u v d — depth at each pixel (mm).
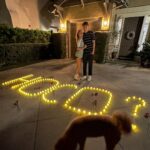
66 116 2533
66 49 9695
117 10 9094
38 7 9875
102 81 4641
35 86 4094
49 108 2826
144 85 4305
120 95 3525
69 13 8945
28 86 4090
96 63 8000
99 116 1485
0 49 6410
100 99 3270
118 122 1405
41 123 2311
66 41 9516
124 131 1394
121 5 7996
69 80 4691
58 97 3352
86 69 4625
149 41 7602
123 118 1412
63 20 9406
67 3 8711
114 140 1429
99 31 7797
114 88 4004
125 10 8844
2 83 4289
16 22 8570
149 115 2578
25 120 2393
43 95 3443
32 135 2020
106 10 7258
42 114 2594
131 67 7059
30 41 8438
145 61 7082
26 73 5547
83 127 1375
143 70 6395
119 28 9430
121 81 4680
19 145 1833
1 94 3496
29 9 9258
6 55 6820
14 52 7266
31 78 4887
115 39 9516
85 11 8203
